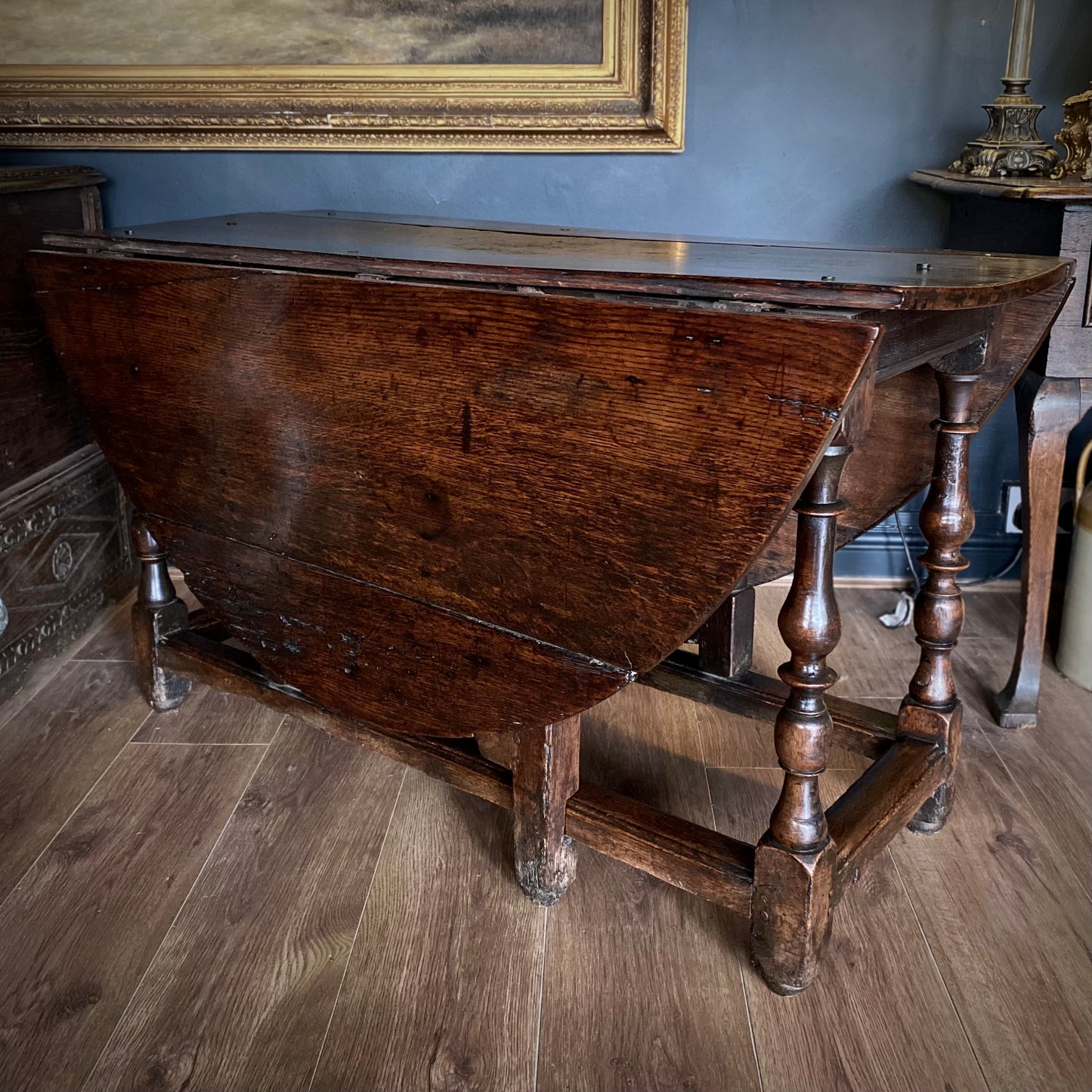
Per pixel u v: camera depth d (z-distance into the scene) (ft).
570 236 6.21
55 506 7.74
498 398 4.28
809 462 3.59
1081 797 6.16
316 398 4.87
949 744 5.62
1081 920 5.18
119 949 4.96
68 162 8.38
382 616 5.12
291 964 4.87
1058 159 6.77
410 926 5.13
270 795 6.22
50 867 5.54
